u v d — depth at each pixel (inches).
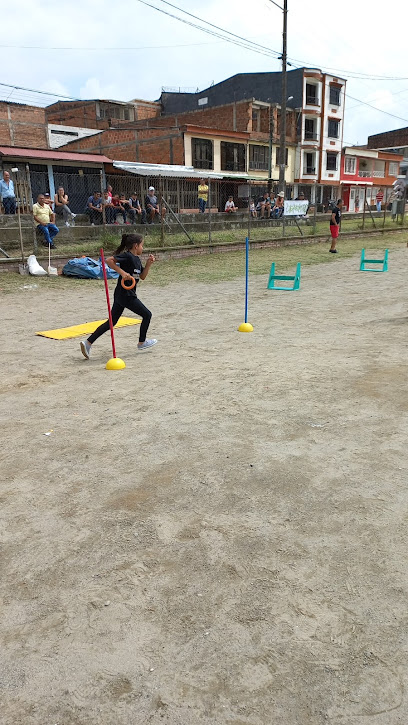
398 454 152.7
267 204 1015.6
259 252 792.9
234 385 219.3
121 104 1678.2
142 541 115.9
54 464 153.6
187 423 180.2
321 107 1689.2
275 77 1641.2
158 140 1283.2
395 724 73.5
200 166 1300.4
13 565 109.5
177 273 592.1
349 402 195.2
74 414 192.2
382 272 596.1
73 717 76.0
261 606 95.7
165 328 336.5
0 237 587.5
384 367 237.8
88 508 129.8
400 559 107.5
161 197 705.6
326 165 1771.7
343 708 76.1
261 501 130.2
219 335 313.7
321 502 129.0
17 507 131.5
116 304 263.0
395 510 124.8
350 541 113.7
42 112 1154.7
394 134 2568.9
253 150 1455.5
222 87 1752.0
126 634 90.5
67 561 110.2
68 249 611.8
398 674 81.3
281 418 181.9
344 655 85.0
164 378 231.8
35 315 385.7
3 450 163.9
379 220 1302.9
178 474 145.1
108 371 245.0
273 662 84.0
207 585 101.6
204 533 118.0
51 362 264.2
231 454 155.9
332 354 263.7
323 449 157.2
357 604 95.7
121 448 162.6
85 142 1421.0
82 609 96.6
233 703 77.4
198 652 86.3
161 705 77.4
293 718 74.9
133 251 262.7
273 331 320.8
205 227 828.6
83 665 84.7
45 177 905.5
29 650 88.0
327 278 553.0
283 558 108.7
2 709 77.6
